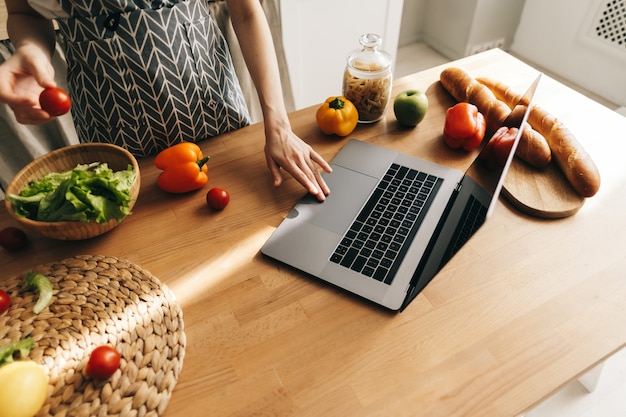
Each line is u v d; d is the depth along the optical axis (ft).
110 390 2.02
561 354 2.21
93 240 2.78
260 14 3.45
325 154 3.38
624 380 4.57
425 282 2.41
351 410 2.04
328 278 2.51
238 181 3.17
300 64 6.61
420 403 2.05
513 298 2.44
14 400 1.77
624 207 2.90
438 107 3.77
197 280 2.57
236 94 3.80
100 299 2.36
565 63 8.49
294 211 2.90
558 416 4.33
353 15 6.52
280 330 2.34
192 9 3.31
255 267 2.63
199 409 2.06
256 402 2.08
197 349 2.27
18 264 2.64
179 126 3.51
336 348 2.26
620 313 2.37
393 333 2.31
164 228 2.86
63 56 4.90
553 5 8.20
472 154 3.33
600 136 3.36
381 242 2.68
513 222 2.85
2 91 2.47
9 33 3.07
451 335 2.29
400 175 3.12
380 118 3.66
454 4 8.80
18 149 5.31
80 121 3.67
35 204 2.55
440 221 2.77
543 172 3.09
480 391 2.09
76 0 2.92
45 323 2.24
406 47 9.98
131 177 2.63
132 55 3.14
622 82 7.67
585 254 2.65
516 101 3.52
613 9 7.31
